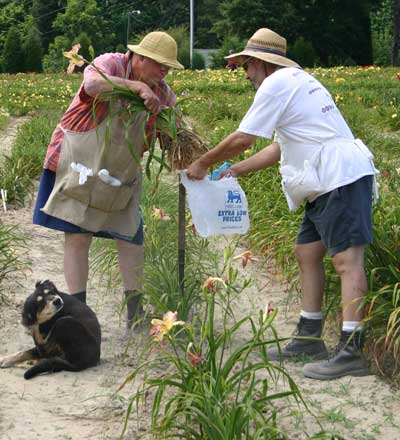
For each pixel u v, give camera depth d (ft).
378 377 21.42
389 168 38.75
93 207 23.62
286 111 21.49
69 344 21.17
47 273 30.53
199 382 16.93
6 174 44.70
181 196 24.09
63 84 129.49
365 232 21.06
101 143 23.06
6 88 119.96
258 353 22.93
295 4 243.40
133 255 24.72
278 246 31.45
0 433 17.98
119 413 19.02
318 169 21.29
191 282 24.68
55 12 339.57
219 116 74.79
